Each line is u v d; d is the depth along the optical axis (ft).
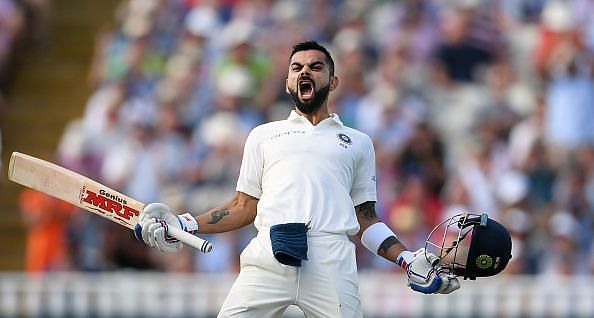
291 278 71.77
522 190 140.05
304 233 71.51
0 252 152.97
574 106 148.87
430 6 159.63
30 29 170.60
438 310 125.18
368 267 135.54
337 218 72.49
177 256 135.64
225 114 147.33
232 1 161.79
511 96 153.79
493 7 160.25
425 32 157.79
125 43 158.40
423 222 139.44
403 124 145.59
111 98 149.89
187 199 140.97
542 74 155.84
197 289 126.21
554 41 156.46
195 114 148.97
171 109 148.46
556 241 137.80
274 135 74.43
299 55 74.38
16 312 126.93
